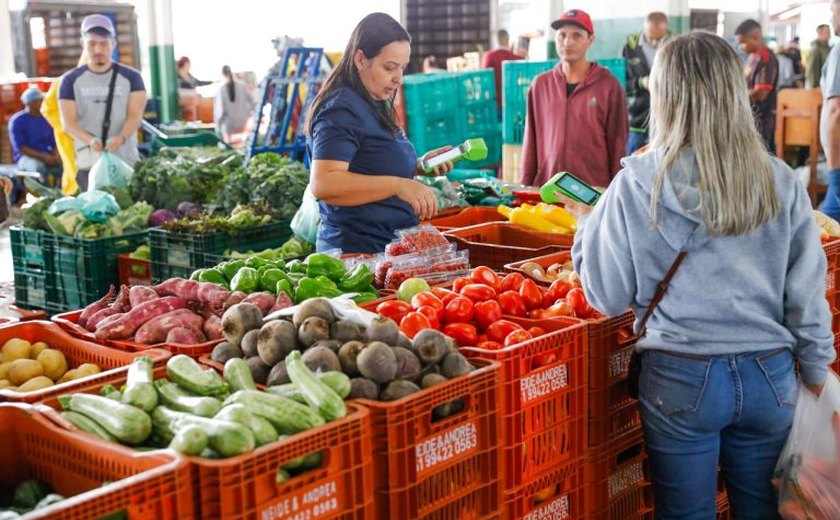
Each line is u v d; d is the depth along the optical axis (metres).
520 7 18.33
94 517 1.70
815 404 2.71
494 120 9.34
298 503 1.98
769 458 2.71
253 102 16.22
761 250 2.56
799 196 2.58
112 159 6.90
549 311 3.04
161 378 2.41
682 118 2.52
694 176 2.51
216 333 2.79
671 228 2.52
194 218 5.56
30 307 5.80
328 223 4.13
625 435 3.04
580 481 2.89
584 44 6.19
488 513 2.44
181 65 15.45
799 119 10.02
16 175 10.77
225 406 2.10
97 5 15.62
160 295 2.99
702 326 2.58
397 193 3.81
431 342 2.35
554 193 4.30
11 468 2.20
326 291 3.11
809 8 17.97
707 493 2.71
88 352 2.83
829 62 6.14
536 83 6.48
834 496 2.68
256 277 3.11
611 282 2.64
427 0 13.89
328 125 3.81
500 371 2.46
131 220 5.84
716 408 2.57
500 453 2.47
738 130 2.48
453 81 8.80
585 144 6.28
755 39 10.31
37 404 2.21
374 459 2.19
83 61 8.01
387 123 3.97
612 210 2.62
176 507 1.82
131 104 7.71
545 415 2.74
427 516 2.29
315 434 2.00
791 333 2.64
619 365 2.99
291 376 2.19
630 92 8.92
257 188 6.15
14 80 13.98
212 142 9.84
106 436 2.12
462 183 5.89
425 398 2.23
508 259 4.25
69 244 5.51
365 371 2.24
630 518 3.14
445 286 3.39
